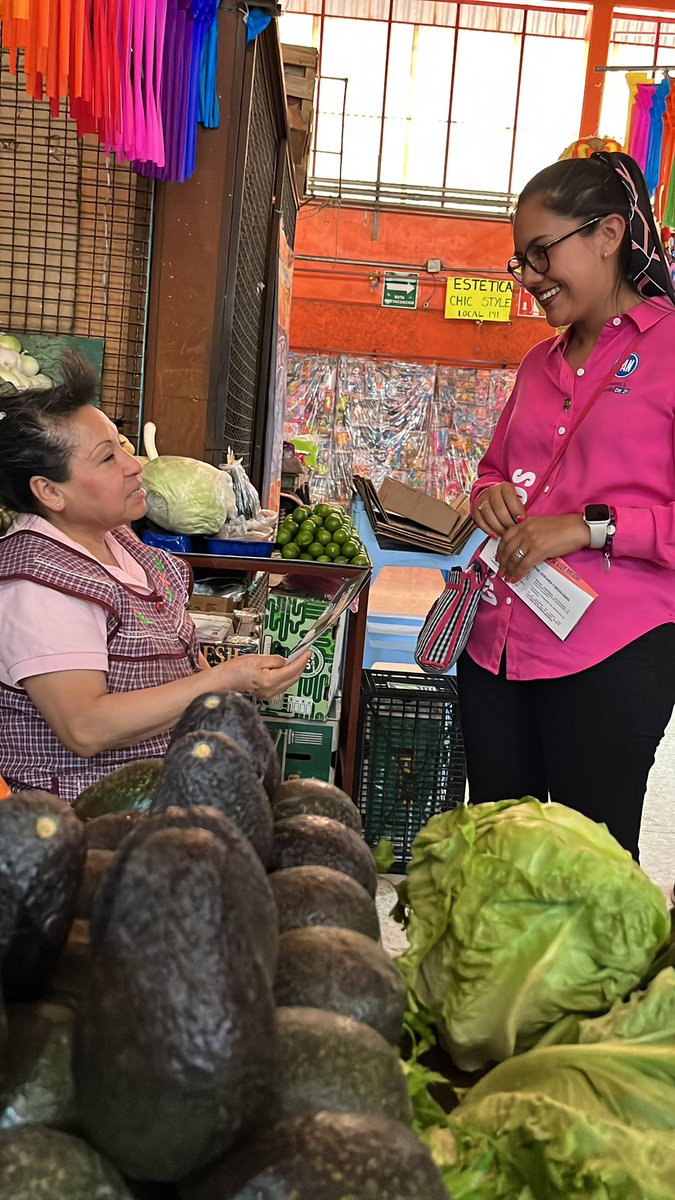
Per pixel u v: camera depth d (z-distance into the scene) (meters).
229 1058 0.47
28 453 1.86
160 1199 0.51
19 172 3.43
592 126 12.08
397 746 3.86
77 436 1.86
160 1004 0.47
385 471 14.30
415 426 14.23
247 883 0.53
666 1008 0.81
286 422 14.23
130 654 1.93
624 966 0.86
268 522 3.93
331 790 0.94
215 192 3.41
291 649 3.70
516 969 0.86
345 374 14.17
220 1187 0.47
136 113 2.44
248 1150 0.48
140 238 3.46
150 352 3.50
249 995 0.49
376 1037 0.58
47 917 0.58
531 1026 0.87
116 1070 0.47
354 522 4.96
